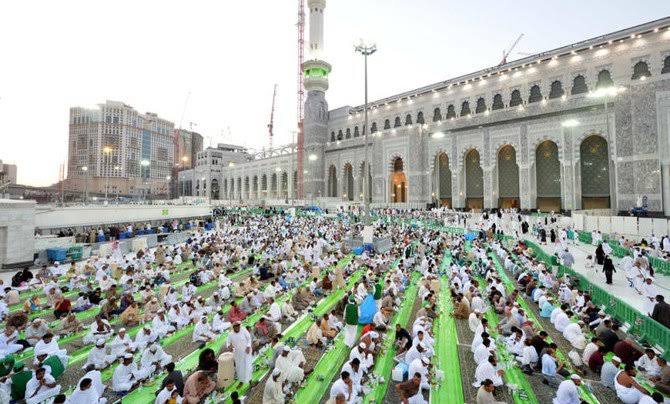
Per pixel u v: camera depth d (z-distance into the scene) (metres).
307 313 12.52
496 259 21.19
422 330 8.97
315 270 17.59
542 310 12.05
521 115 40.91
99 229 29.20
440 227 34.06
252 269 18.58
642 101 31.16
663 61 32.09
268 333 10.08
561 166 37.72
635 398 6.93
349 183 64.50
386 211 42.34
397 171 61.75
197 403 6.99
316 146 66.06
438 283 14.68
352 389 6.94
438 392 7.66
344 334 10.46
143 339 9.59
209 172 100.25
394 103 55.62
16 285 15.03
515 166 44.62
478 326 9.94
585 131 36.28
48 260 21.14
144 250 23.27
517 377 8.23
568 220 28.16
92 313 12.39
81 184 180.88
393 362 9.03
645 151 30.72
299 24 93.38
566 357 9.12
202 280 16.47
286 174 80.12
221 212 52.31
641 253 16.34
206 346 9.93
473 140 45.22
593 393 7.48
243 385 7.86
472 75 46.41
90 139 182.00
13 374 7.10
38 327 9.83
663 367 7.42
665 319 9.45
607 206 37.03
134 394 7.62
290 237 26.59
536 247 21.30
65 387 7.75
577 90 37.50
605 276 15.32
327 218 43.00
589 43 36.62
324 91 68.50
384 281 15.05
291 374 7.77
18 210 19.52
